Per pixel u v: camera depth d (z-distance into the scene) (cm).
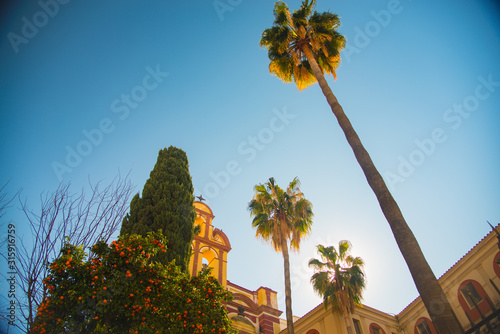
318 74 1465
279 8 1881
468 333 645
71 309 880
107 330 907
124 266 984
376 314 2481
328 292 2230
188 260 1452
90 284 930
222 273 2878
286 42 1798
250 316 2856
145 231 1386
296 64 1848
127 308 943
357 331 2319
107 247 973
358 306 2289
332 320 2392
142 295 957
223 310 1147
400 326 2502
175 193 1634
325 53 1741
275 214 2262
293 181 2433
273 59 1881
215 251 2995
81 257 920
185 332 1021
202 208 3253
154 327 962
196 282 1180
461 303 2062
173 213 1541
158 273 1033
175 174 1770
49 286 863
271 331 2803
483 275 1978
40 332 809
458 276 2123
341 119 1189
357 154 1054
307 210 2314
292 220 2245
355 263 2306
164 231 1445
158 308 994
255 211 2312
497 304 1845
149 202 1562
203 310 1082
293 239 2186
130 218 1478
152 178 1689
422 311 2367
